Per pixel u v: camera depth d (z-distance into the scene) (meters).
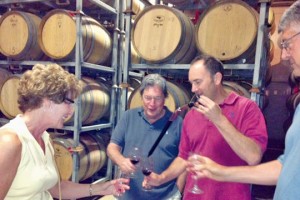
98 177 4.85
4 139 1.40
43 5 4.75
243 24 3.17
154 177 2.18
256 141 1.83
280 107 7.18
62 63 3.97
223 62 3.29
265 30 3.12
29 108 1.56
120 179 2.04
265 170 1.53
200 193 2.01
